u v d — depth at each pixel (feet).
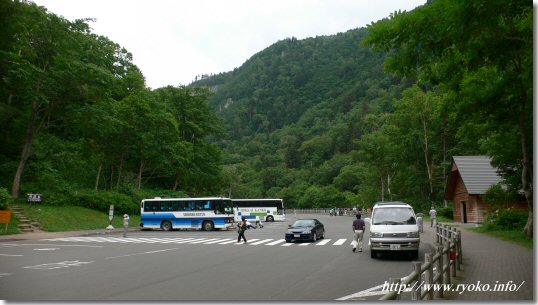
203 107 198.90
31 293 32.86
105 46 182.19
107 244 78.02
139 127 150.51
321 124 588.09
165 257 56.95
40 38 112.27
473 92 60.39
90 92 118.32
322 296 31.27
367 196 244.01
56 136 152.25
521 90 54.60
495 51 35.45
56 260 53.67
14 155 136.26
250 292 32.83
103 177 162.61
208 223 128.36
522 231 78.28
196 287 34.96
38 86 111.86
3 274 42.27
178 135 173.37
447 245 34.76
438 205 189.37
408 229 52.90
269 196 409.08
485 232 87.92
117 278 39.65
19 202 115.85
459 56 41.68
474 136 79.71
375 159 216.95
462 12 30.32
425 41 35.35
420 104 190.19
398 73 38.83
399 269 44.91
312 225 83.66
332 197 341.41
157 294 32.30
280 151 554.87
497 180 128.67
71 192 131.34
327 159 481.87
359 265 48.16
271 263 50.29
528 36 33.58
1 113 112.47
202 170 196.85
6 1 89.04
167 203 130.72
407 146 199.82
